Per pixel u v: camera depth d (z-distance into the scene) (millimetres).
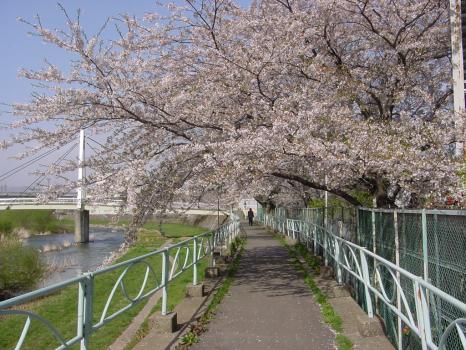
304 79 10055
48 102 9016
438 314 4578
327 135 8711
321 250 14289
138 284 13469
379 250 7324
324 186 10281
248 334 6738
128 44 9586
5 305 3189
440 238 4633
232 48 10008
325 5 9602
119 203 9805
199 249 10672
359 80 10180
